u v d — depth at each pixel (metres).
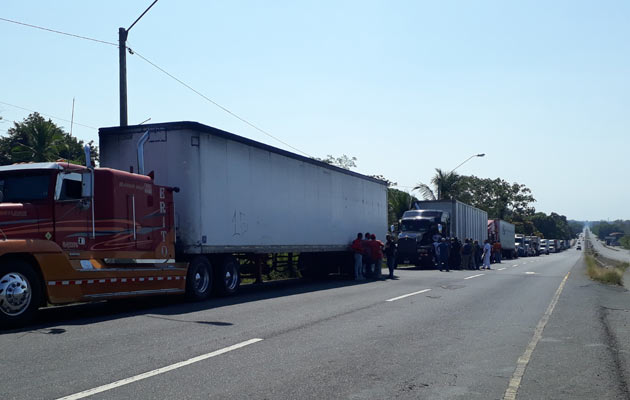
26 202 10.52
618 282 22.14
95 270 11.07
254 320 10.74
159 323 10.25
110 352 7.65
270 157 17.48
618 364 7.40
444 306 13.30
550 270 31.17
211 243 14.51
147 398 5.57
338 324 10.35
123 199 12.28
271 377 6.48
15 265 9.59
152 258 13.02
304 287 18.77
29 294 9.76
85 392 5.71
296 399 5.66
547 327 10.36
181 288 13.59
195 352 7.73
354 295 15.77
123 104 16.84
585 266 36.47
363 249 22.69
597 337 9.36
